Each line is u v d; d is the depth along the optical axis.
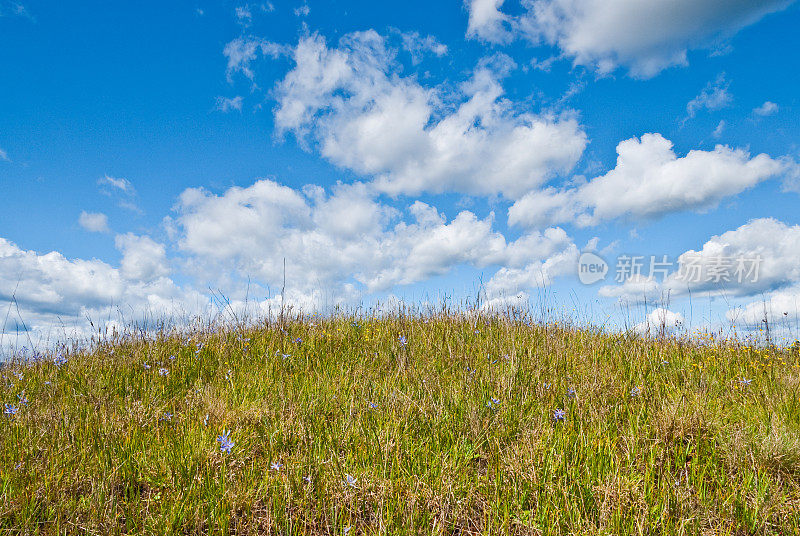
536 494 3.11
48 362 6.79
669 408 4.00
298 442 3.93
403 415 4.23
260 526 3.01
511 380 4.78
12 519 2.99
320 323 8.39
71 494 3.27
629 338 7.07
